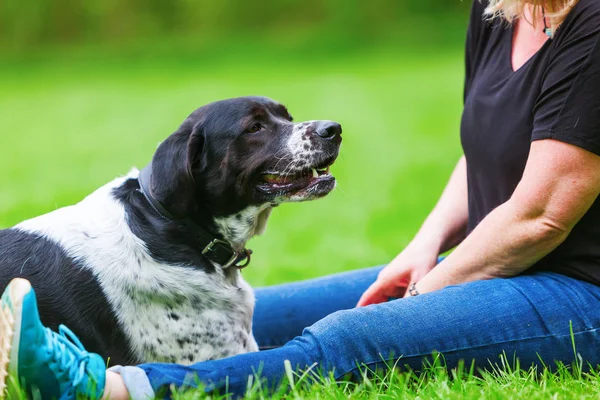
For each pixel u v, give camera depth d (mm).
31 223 5773
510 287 5348
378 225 13094
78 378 4605
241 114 6152
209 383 4773
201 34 60656
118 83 38125
